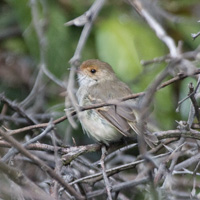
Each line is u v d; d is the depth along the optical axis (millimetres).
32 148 8734
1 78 13867
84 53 12992
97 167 11016
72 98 8352
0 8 14453
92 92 11062
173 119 12188
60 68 12867
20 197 8086
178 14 13383
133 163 9062
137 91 11984
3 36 14281
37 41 12812
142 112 7102
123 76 12070
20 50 14164
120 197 10430
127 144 10570
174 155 8656
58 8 13031
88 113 10617
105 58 12242
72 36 13156
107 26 12438
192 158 9086
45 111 12688
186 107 12211
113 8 12914
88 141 13070
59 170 8195
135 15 12812
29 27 12781
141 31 12461
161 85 8328
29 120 10648
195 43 12938
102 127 10469
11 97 13742
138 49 12258
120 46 12203
